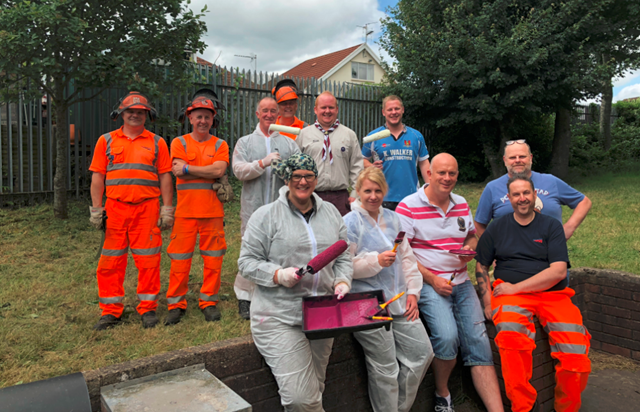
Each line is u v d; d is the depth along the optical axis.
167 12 7.02
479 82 11.21
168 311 3.87
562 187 3.80
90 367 2.91
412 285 3.19
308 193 2.69
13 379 2.75
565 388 3.28
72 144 8.77
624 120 20.62
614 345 4.57
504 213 3.80
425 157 4.77
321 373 2.97
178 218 3.77
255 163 3.75
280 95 4.60
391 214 3.27
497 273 3.47
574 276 4.58
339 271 2.82
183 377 2.49
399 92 12.83
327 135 4.16
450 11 12.17
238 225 7.44
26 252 5.56
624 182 11.97
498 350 3.48
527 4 11.78
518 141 3.80
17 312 3.77
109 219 3.58
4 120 8.42
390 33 13.43
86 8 6.44
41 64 5.86
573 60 11.34
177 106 9.27
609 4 12.22
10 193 7.40
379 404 3.18
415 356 3.13
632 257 5.33
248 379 2.86
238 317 3.80
